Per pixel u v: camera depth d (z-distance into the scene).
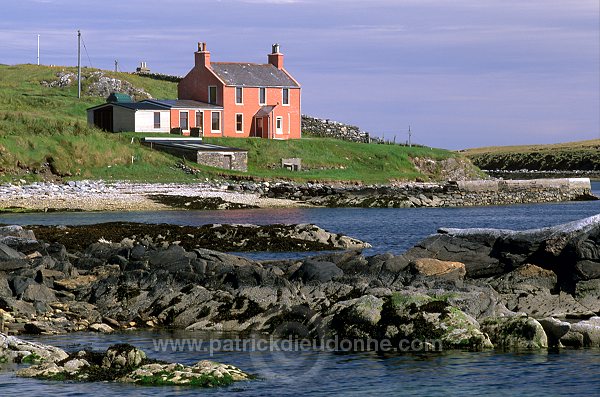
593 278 36.72
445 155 149.62
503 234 39.19
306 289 36.38
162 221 79.81
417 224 85.19
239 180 113.44
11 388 25.92
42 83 170.12
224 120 135.88
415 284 36.44
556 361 29.05
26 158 101.81
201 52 138.75
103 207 89.31
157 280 38.16
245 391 26.03
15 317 35.56
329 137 158.62
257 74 140.88
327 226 81.25
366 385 26.73
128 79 176.38
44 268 40.06
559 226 38.34
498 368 28.36
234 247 59.12
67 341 32.72
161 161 112.38
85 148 106.88
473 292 33.62
